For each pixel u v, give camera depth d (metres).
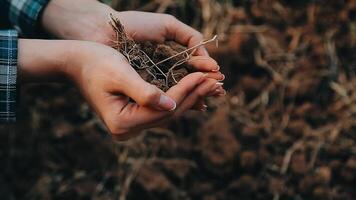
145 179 1.09
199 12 1.13
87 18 0.72
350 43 1.12
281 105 1.11
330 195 1.07
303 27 1.12
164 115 0.61
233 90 1.11
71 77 0.64
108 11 0.72
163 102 0.58
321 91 1.11
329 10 1.12
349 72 1.12
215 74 0.65
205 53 0.70
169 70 0.65
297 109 1.10
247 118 1.09
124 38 0.67
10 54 0.62
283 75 1.11
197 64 0.66
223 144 1.07
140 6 1.12
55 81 0.65
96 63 0.61
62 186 1.12
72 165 1.13
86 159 1.12
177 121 1.09
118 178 1.10
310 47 1.12
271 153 1.08
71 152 1.12
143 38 0.71
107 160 1.12
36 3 0.73
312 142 1.09
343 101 1.10
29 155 1.13
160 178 1.08
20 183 1.13
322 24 1.12
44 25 0.74
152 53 0.68
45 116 1.13
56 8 0.73
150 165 1.09
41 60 0.63
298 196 1.07
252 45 1.11
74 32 0.72
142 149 1.10
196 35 0.71
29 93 1.13
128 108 0.61
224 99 1.10
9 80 0.62
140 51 0.67
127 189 1.09
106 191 1.11
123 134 0.62
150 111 0.60
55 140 1.13
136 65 0.65
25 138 1.13
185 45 0.72
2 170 1.13
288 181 1.08
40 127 1.13
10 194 1.13
